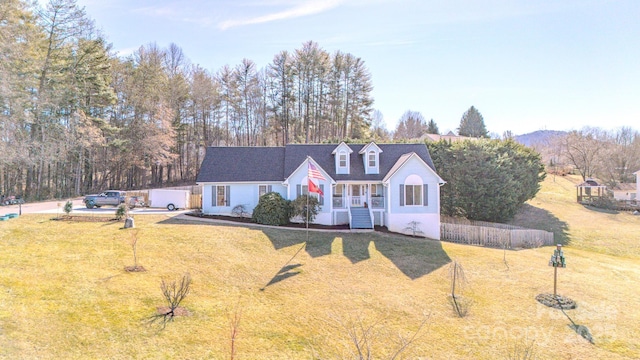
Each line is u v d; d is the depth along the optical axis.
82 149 38.59
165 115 43.34
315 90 53.03
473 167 31.92
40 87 33.19
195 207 30.67
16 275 12.12
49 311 9.80
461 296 13.59
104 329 9.19
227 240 19.12
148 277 13.28
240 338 9.48
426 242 21.77
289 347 9.25
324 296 12.99
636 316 12.23
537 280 15.78
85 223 20.94
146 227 20.86
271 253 17.81
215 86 51.97
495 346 9.95
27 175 35.81
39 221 20.64
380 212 25.59
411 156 24.25
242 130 54.19
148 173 49.31
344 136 53.91
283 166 27.89
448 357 9.28
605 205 40.12
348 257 17.92
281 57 51.47
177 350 8.59
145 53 46.00
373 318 11.34
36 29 31.59
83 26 36.12
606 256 23.12
